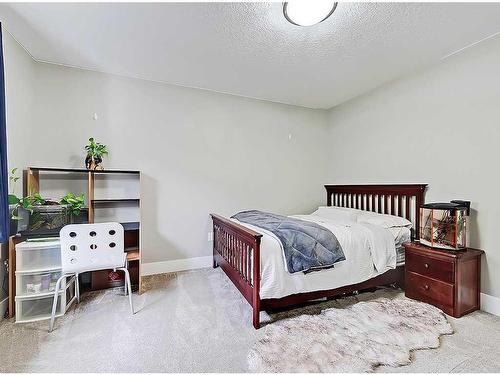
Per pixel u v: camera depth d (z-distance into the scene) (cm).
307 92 349
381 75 295
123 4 176
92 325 197
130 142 305
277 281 199
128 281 220
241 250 226
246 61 261
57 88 271
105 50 240
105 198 293
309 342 175
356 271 235
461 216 224
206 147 345
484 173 226
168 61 262
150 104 314
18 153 230
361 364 154
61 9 181
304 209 412
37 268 210
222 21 196
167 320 205
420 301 237
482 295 226
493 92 220
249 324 200
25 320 201
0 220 183
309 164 415
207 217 346
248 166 371
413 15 189
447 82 254
